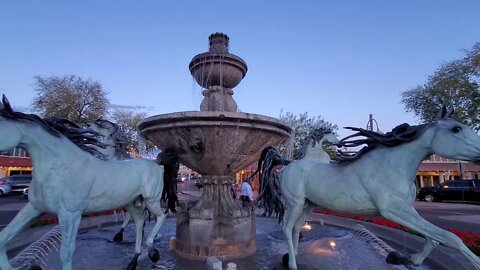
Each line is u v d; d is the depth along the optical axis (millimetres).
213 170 5160
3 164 31266
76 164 3254
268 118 4578
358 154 3543
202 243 4801
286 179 4176
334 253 4984
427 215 12797
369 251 5109
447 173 31922
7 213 12164
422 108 23703
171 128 4539
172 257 4852
